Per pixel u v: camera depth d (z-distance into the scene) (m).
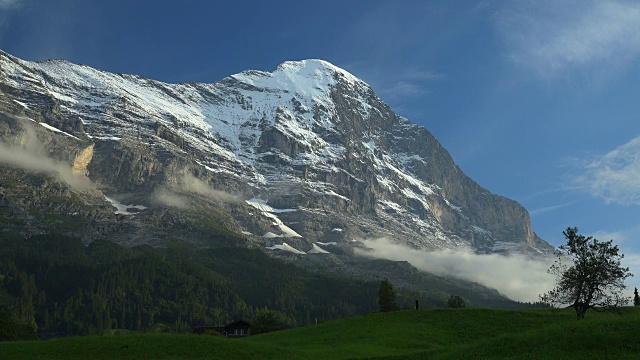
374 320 117.44
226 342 90.31
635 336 64.12
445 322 111.25
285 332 119.44
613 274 100.81
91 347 83.88
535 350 66.19
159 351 83.38
